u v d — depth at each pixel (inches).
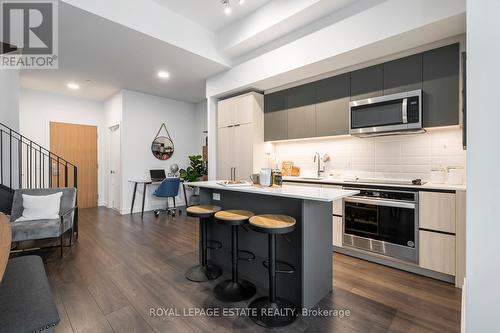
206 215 86.9
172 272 96.6
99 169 238.4
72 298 77.9
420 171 112.4
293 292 77.2
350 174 135.0
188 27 134.4
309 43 117.6
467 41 35.4
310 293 73.5
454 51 92.8
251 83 146.1
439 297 79.2
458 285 85.0
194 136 254.1
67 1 94.0
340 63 117.1
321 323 66.8
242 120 159.2
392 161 120.6
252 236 90.1
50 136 209.9
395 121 104.7
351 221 112.6
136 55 138.9
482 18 34.5
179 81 183.6
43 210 119.5
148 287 85.2
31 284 48.1
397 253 98.3
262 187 86.0
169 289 84.0
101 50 132.6
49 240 134.0
